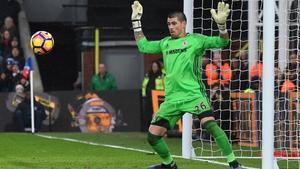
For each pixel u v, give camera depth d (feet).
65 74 168.25
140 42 58.80
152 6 156.56
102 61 154.51
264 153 61.21
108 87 130.62
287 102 82.17
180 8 157.17
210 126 56.03
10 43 136.05
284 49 85.51
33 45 64.80
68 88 167.73
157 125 57.72
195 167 67.21
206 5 108.68
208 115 56.13
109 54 154.71
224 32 55.62
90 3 155.63
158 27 156.66
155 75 120.98
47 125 122.01
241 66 98.27
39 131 121.19
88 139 105.09
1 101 120.47
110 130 123.44
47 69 166.91
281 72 84.07
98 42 148.87
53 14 164.86
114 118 123.44
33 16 164.86
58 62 167.32
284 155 78.13
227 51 102.12
